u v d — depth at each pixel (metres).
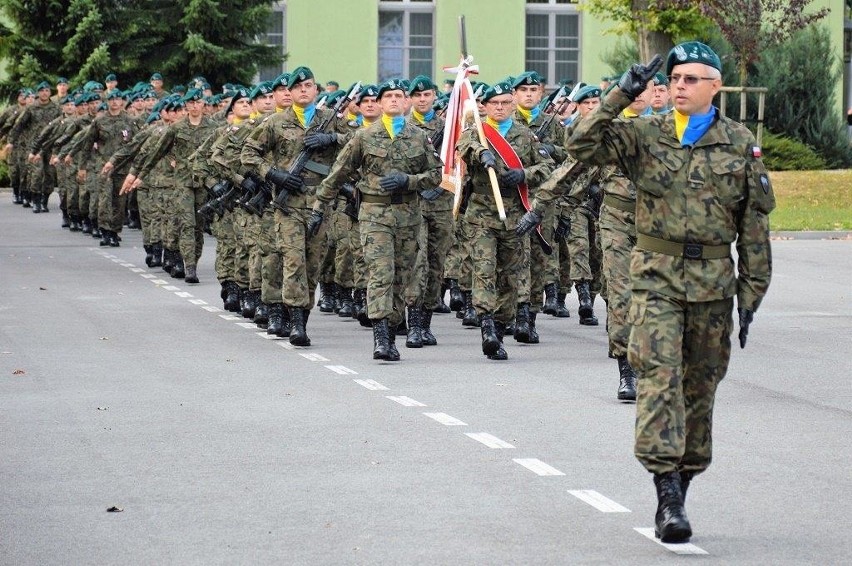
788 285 25.50
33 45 50.22
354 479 11.09
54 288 24.88
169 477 11.16
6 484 10.93
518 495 10.60
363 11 57.72
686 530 9.23
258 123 18.64
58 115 44.19
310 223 17.06
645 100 16.12
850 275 27.19
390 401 14.34
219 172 20.77
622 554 9.12
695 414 9.70
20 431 12.87
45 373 16.08
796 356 17.42
